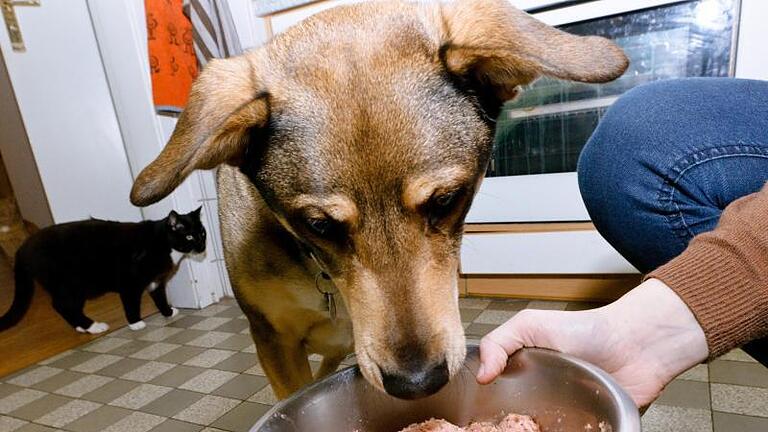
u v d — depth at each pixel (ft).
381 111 2.27
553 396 2.06
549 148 5.78
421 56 2.49
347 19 2.77
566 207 5.89
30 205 12.09
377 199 2.25
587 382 1.89
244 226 3.26
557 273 6.12
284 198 2.47
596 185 2.78
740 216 1.85
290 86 2.46
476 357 2.31
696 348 1.89
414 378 2.12
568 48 2.31
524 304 6.40
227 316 7.73
